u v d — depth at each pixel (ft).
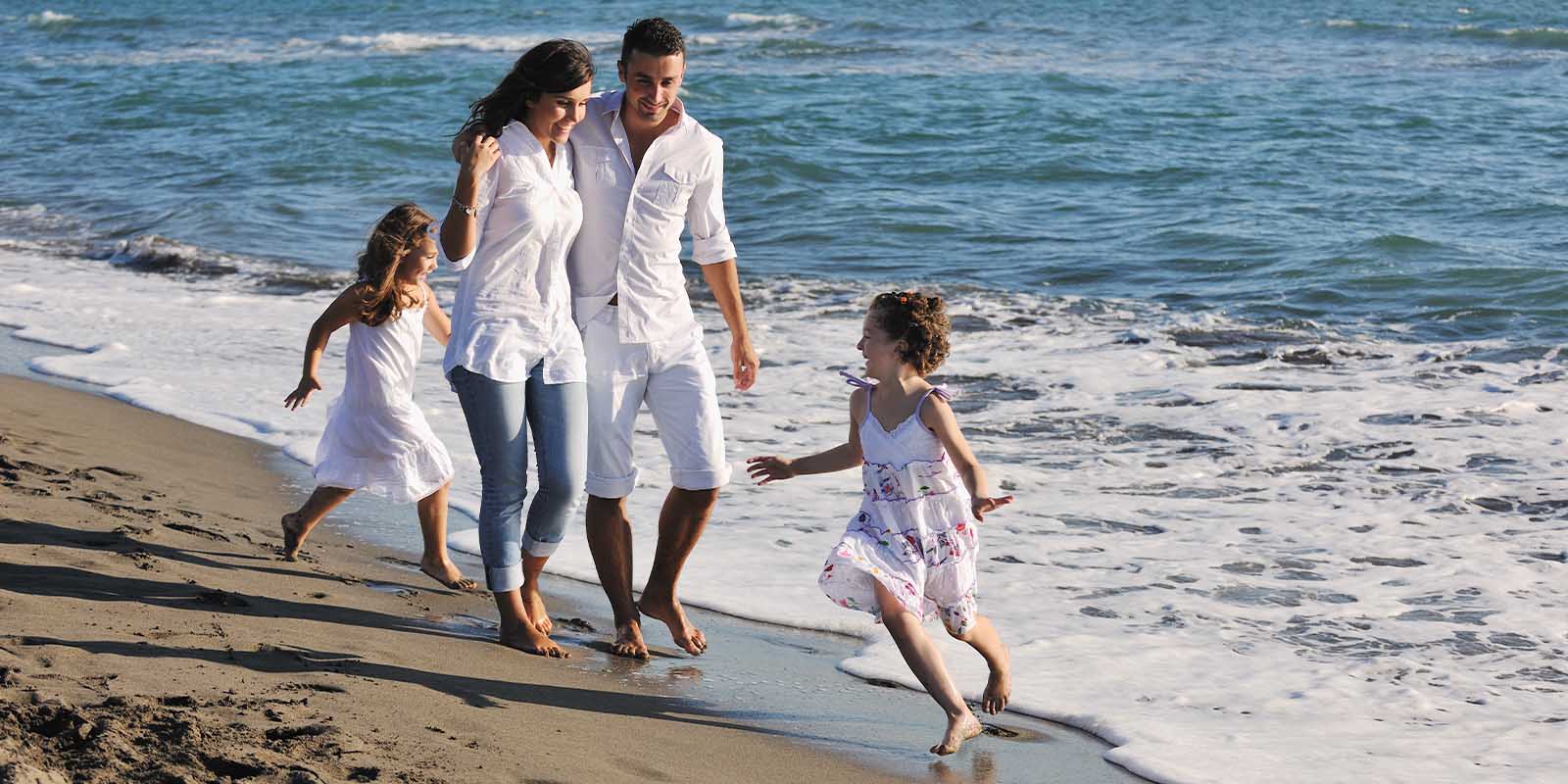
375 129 75.66
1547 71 95.76
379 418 17.38
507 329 14.43
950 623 13.84
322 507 17.94
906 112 79.51
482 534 15.12
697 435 15.26
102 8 181.98
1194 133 71.31
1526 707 14.97
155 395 28.66
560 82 13.92
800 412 29.01
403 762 10.83
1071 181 59.98
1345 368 32.48
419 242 17.13
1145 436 27.37
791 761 12.75
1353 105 79.56
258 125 78.43
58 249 49.42
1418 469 24.81
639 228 14.89
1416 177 57.82
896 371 13.71
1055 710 14.60
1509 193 53.57
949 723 13.17
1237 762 13.25
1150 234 48.70
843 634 17.12
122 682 11.70
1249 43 117.39
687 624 16.14
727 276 15.94
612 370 15.17
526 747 11.80
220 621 14.37
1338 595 18.71
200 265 46.29
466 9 166.50
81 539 16.97
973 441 27.25
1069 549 20.75
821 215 53.93
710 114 79.10
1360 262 42.88
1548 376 31.12
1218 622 17.66
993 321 37.91
